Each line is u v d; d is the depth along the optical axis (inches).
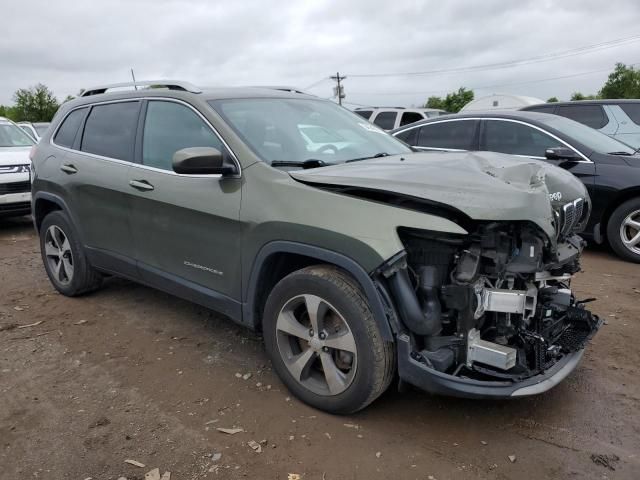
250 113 147.9
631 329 168.1
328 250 114.3
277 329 127.8
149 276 163.6
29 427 121.6
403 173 116.0
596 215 251.6
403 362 110.0
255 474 105.1
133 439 116.6
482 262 111.6
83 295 206.1
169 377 143.2
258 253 127.6
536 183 115.7
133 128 166.9
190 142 146.9
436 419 122.2
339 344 116.5
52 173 194.5
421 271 110.8
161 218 152.1
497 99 804.6
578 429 117.6
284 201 122.2
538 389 108.0
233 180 133.3
